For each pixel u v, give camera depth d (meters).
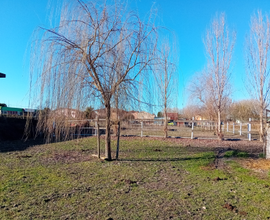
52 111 6.14
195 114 32.19
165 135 16.02
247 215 3.39
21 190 4.41
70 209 3.56
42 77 5.77
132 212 3.47
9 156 8.18
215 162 7.50
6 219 3.19
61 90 5.81
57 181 5.04
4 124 13.73
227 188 4.64
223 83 15.68
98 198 4.04
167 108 15.07
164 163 7.19
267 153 7.93
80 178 5.30
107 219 3.22
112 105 6.96
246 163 7.22
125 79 6.55
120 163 7.06
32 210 3.50
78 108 6.04
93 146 11.23
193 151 9.90
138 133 19.25
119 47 6.39
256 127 27.97
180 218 3.29
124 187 4.67
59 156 8.30
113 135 16.69
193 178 5.44
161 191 4.45
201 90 23.20
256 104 15.88
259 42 15.10
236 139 15.71
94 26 6.18
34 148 10.38
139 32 6.63
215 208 3.64
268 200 3.97
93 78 6.40
